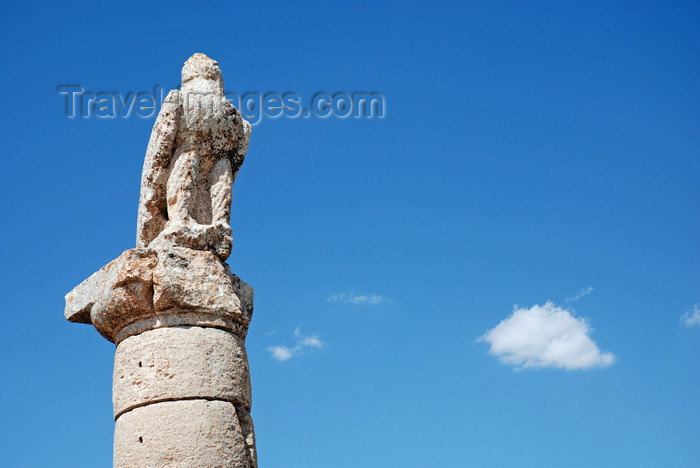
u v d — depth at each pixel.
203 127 12.55
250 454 11.94
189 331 11.85
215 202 12.62
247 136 13.37
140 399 11.55
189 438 11.33
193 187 12.45
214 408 11.59
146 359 11.71
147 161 12.63
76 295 12.82
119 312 12.00
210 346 11.87
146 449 11.30
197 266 12.06
